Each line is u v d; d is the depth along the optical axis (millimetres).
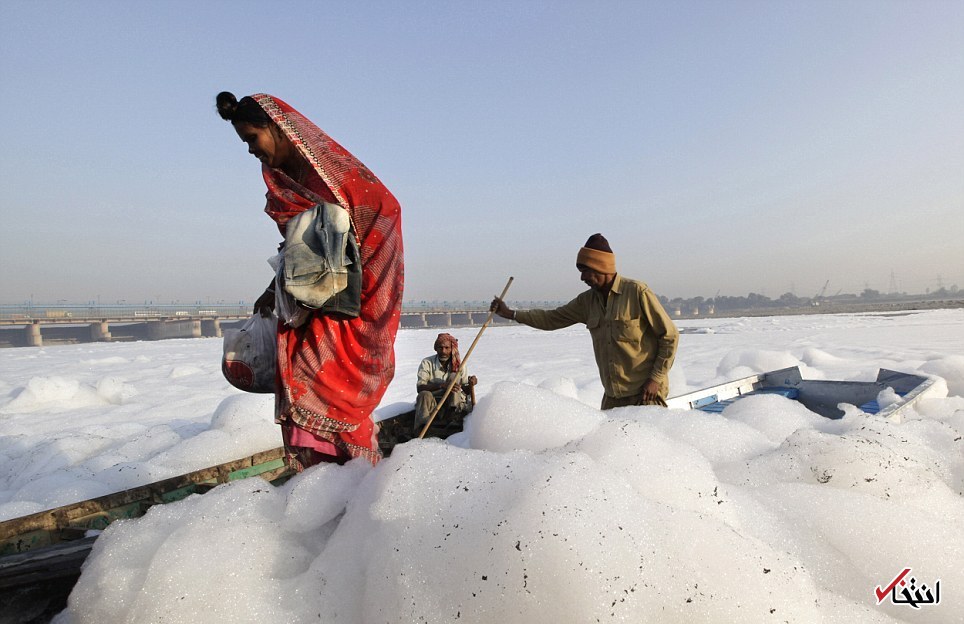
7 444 5934
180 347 29109
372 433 2275
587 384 10000
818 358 12352
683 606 1271
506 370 12969
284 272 1846
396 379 11242
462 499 1572
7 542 2051
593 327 4082
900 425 2883
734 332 30641
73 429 6625
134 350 26703
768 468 2303
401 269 2102
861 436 2449
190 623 1401
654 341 3885
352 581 1549
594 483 1515
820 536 1815
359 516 1699
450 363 5035
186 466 3621
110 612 1484
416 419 4734
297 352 1981
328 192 1973
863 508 1854
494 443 2344
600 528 1365
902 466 2127
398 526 1544
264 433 4082
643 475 1777
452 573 1389
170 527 1709
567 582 1277
